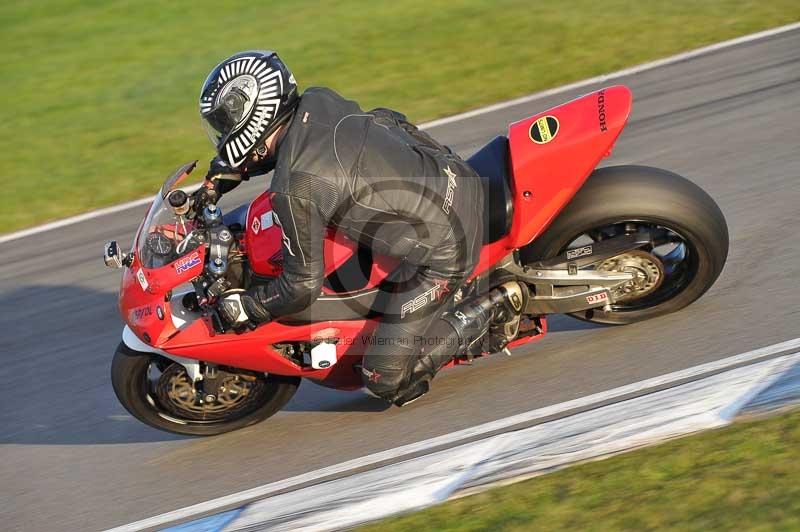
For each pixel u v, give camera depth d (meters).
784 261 19.73
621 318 18.50
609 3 44.47
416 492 14.71
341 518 14.45
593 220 17.02
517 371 18.03
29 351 22.91
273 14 52.19
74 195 32.91
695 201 17.09
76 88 45.09
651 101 31.62
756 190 23.53
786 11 38.06
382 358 16.33
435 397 17.86
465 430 16.45
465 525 13.52
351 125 14.88
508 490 14.16
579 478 14.04
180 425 17.88
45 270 27.22
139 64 47.22
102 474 17.55
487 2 48.00
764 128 27.23
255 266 16.33
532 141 16.72
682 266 18.22
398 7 49.66
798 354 15.97
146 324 16.45
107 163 35.50
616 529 12.73
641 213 16.92
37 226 30.69
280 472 16.55
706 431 14.48
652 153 27.42
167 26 52.88
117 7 57.75
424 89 37.75
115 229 29.25
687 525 12.52
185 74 44.66
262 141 15.00
